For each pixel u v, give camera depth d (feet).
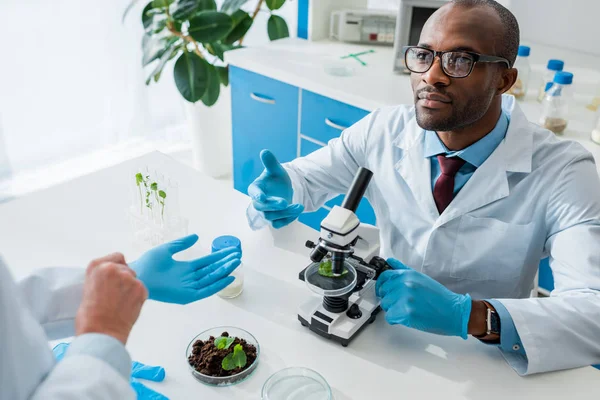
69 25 10.73
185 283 3.86
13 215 5.27
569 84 6.44
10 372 2.33
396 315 4.01
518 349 3.92
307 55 8.91
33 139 11.19
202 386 3.65
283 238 5.09
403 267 4.40
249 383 3.68
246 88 9.02
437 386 3.70
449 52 4.28
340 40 9.52
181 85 9.74
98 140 12.02
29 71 10.64
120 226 5.16
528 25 8.90
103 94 11.65
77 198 5.56
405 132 5.30
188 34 9.39
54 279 3.35
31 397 2.34
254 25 12.73
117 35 11.21
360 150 5.67
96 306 2.62
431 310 3.97
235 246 4.32
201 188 5.79
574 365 3.89
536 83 7.72
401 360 3.90
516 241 4.82
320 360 3.87
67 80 11.13
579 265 4.32
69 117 11.46
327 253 4.08
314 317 4.01
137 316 2.75
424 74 4.42
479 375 3.80
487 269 4.97
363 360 3.88
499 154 4.77
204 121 10.84
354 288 4.13
